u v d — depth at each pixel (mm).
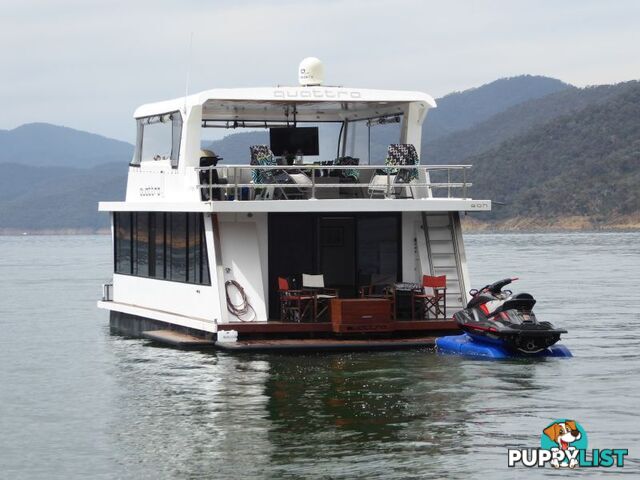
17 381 20562
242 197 23750
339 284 23234
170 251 25016
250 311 22531
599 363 21062
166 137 25109
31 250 142125
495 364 20656
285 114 27312
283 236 22969
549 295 40531
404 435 15438
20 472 14133
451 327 22766
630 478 13562
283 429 15844
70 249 147500
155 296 25969
